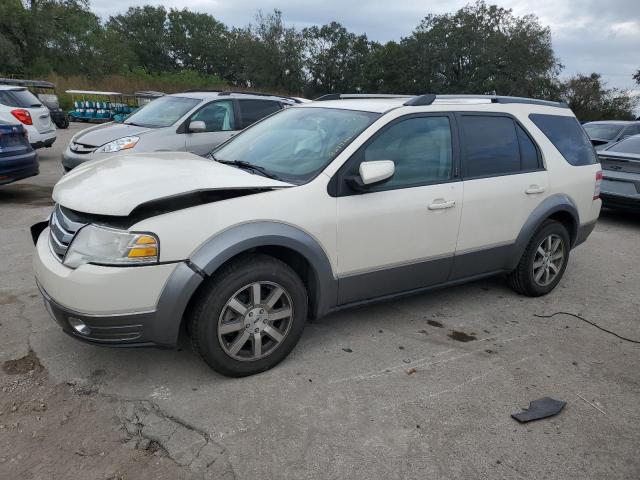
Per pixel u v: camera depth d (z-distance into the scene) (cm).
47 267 295
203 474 247
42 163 1179
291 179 340
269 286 322
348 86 6762
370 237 353
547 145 464
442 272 405
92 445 263
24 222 660
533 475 257
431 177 385
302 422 286
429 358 363
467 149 407
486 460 265
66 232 300
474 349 380
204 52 8794
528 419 297
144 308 283
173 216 288
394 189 362
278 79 6406
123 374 324
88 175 337
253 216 306
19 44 4228
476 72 5716
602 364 367
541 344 393
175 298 285
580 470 262
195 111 812
